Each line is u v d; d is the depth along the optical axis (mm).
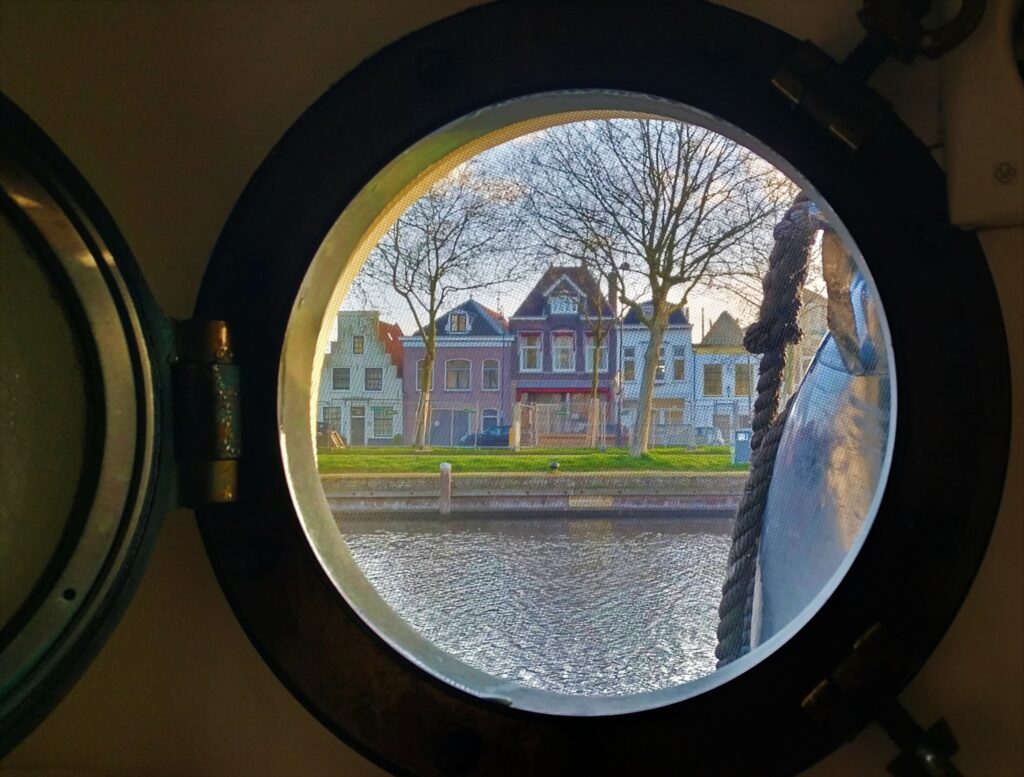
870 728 567
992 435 539
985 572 548
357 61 624
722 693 569
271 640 605
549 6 597
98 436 505
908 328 547
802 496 963
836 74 544
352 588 653
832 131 548
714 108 577
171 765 628
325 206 617
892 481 549
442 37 608
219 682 626
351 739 600
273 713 622
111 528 511
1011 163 522
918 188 549
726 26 578
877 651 545
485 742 587
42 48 650
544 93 602
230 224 623
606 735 577
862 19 530
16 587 481
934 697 556
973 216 531
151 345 540
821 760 564
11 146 472
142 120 645
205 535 609
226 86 638
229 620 627
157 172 643
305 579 605
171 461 565
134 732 632
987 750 551
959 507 540
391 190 673
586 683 1443
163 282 641
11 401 499
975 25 511
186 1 641
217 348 585
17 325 502
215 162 639
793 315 1179
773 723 561
